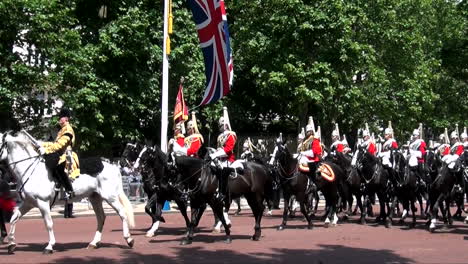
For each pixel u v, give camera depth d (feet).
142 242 52.95
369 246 51.57
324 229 63.98
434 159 63.57
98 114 91.40
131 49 96.02
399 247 51.19
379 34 113.70
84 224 69.72
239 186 53.31
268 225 68.44
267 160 78.59
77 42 87.45
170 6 84.33
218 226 61.00
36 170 44.70
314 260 43.78
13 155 44.70
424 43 128.06
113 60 97.60
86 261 42.37
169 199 55.36
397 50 117.50
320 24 103.19
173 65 104.01
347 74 108.78
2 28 79.82
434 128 142.82
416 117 123.44
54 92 88.22
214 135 125.59
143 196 97.86
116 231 62.80
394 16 114.11
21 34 82.12
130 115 102.01
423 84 120.78
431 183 63.31
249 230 62.85
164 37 83.76
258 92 120.47
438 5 138.21
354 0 110.01
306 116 117.60
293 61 106.11
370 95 113.19
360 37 112.57
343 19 102.94
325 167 64.49
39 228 65.21
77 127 91.20
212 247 49.85
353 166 69.41
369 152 68.90
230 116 120.37
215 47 73.92
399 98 118.83
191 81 103.96
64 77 86.02
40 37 81.51
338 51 106.22
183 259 43.70
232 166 53.06
